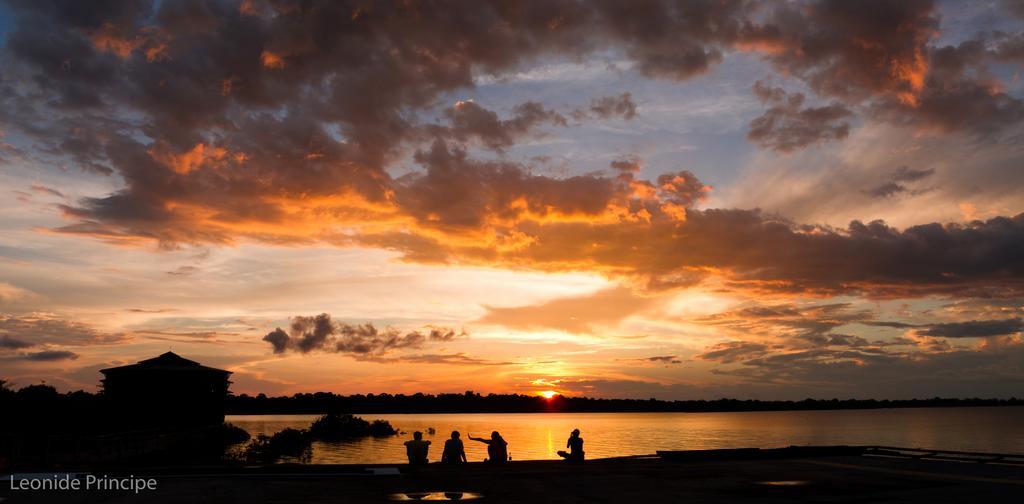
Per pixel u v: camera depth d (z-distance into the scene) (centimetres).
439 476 1978
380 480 1870
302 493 1587
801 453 2666
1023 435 14250
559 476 1984
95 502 1407
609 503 1467
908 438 12875
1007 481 1819
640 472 2091
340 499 1503
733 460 2523
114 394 6444
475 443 9875
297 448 6744
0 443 2833
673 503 1466
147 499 1455
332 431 10906
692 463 2400
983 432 16025
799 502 1470
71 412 5269
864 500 1494
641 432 15538
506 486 1753
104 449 3747
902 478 1903
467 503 1462
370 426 11600
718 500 1505
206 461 5088
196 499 1466
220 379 6969
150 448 4762
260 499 1484
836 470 2136
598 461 2431
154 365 6800
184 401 6638
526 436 13400
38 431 4009
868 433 15412
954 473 2022
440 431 15050
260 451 6266
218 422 6819
